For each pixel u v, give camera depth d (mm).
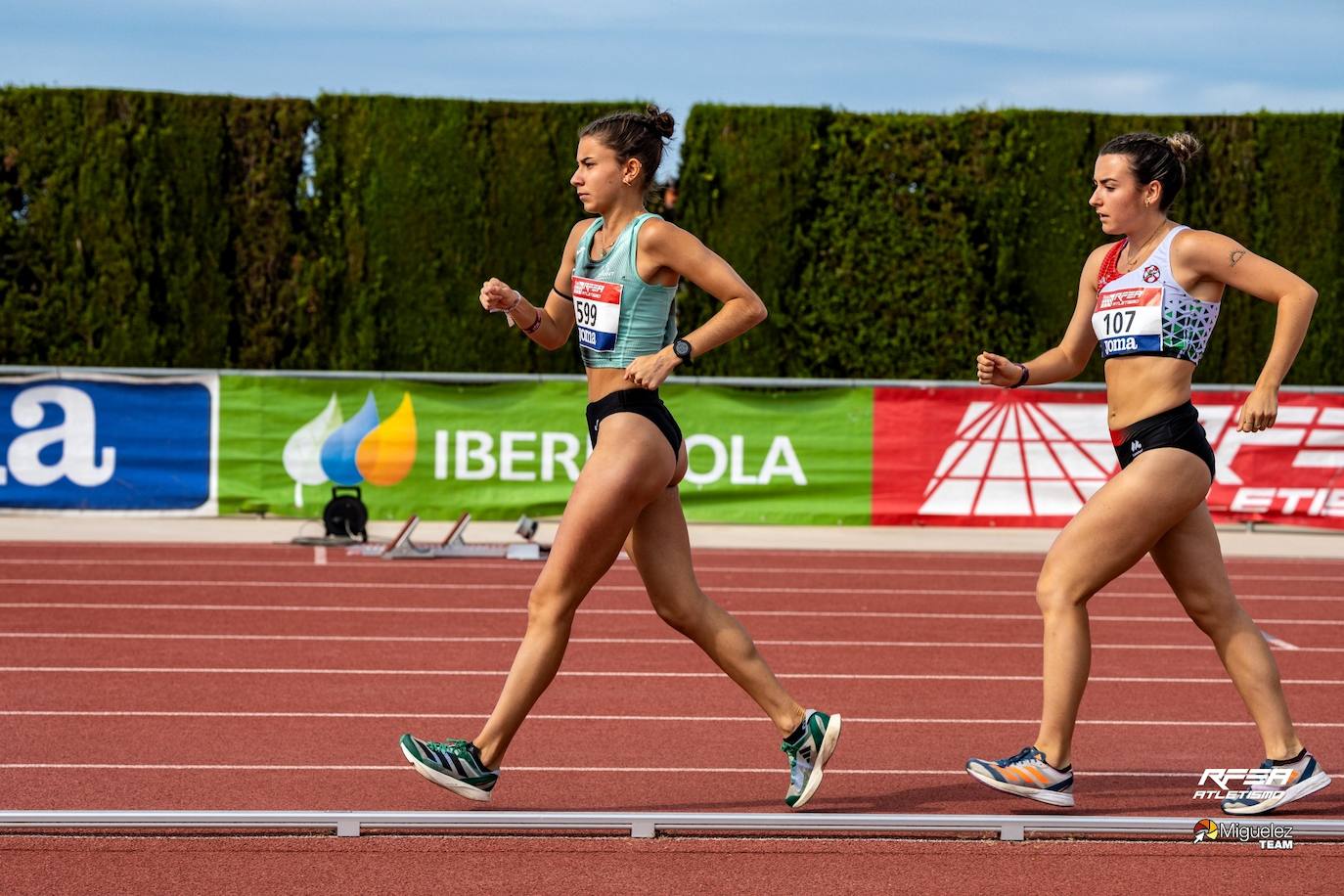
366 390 23219
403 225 27297
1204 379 28000
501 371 27594
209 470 23125
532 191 27391
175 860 7348
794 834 7855
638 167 8031
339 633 14742
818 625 15836
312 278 27250
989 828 7840
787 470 23859
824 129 27453
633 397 7855
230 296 27266
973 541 22859
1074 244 27312
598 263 7988
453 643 14273
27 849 7480
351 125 27172
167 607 16125
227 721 10781
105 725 10602
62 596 16797
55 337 26922
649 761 9766
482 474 23469
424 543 21500
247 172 27141
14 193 26734
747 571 19734
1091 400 23594
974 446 23781
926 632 15492
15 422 22781
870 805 8688
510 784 9102
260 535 22062
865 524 23875
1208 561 8344
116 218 26781
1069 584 8102
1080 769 9742
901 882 7184
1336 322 27656
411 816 7688
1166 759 10055
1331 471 23516
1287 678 13195
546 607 7898
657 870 7312
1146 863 7516
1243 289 7910
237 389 23078
